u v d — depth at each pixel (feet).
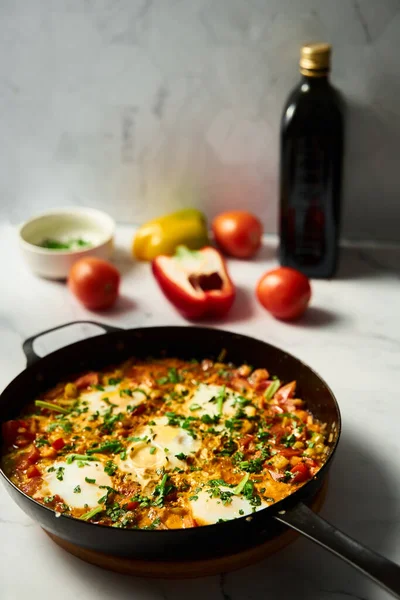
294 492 2.37
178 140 3.95
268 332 3.45
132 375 3.10
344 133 3.59
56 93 3.97
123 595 2.50
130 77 3.85
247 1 3.58
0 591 2.51
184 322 3.53
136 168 4.06
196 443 2.76
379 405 3.08
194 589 2.51
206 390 3.00
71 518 2.35
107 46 3.80
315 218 3.63
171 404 2.95
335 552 2.24
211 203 4.08
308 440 2.78
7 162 4.20
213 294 3.50
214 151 3.94
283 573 2.54
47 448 2.75
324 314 3.55
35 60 3.91
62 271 3.77
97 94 3.92
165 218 3.91
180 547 2.34
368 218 3.94
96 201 4.20
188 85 3.81
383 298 3.63
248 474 2.64
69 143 4.08
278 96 3.75
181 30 3.70
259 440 2.79
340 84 3.67
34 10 3.79
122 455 2.72
